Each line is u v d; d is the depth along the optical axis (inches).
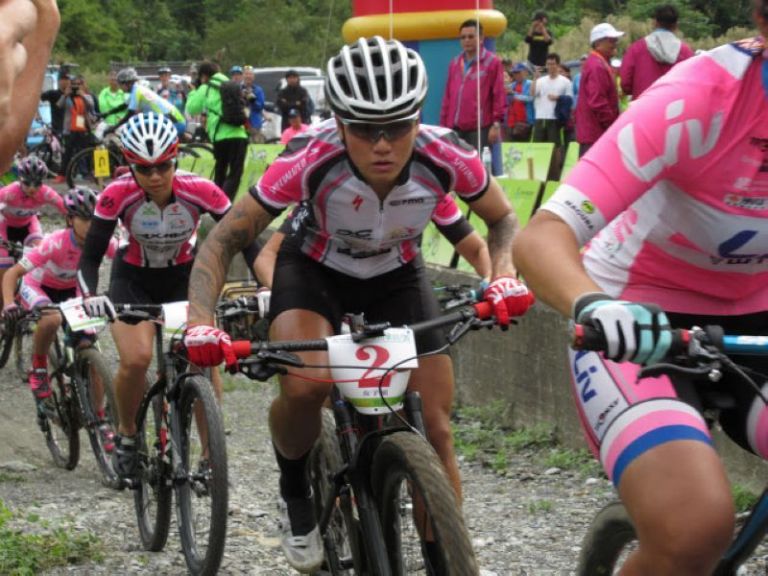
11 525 203.6
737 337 85.4
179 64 1435.8
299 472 150.9
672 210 99.0
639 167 91.4
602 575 112.8
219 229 141.2
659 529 84.8
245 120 566.6
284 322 143.9
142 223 212.1
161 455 190.2
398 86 127.5
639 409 91.7
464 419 280.7
